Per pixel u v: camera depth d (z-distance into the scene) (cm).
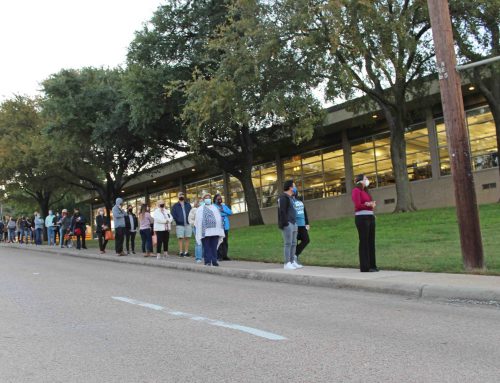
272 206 3938
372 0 1875
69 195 5619
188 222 1769
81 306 872
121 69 3225
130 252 2094
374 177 3259
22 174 3912
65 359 557
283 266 1322
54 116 3247
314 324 700
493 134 2755
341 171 3453
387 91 2545
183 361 540
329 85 2141
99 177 4462
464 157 1034
